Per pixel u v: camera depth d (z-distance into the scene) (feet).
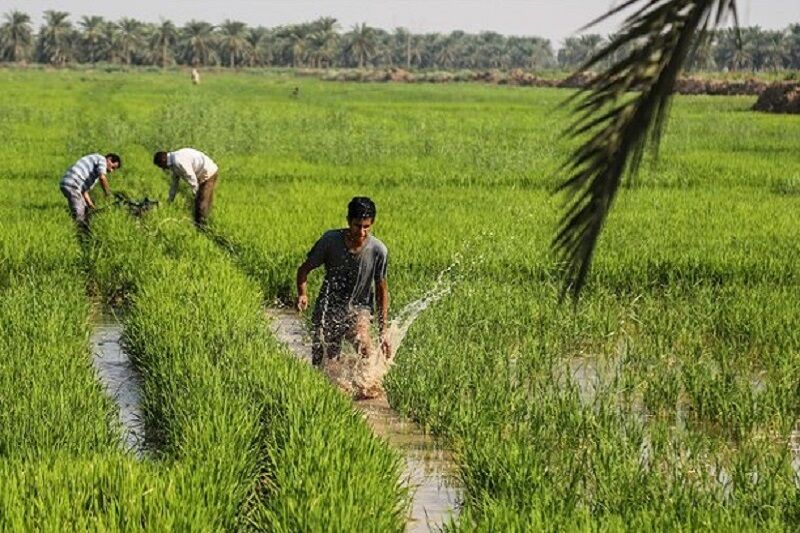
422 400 29.50
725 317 38.52
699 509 21.36
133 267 44.91
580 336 37.27
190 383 28.09
